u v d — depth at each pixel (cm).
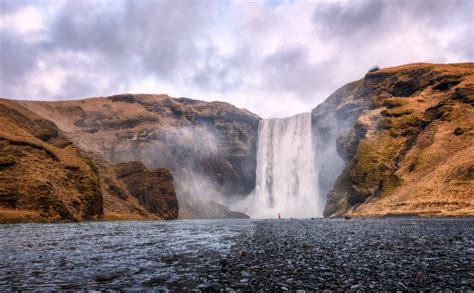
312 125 18825
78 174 11338
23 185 9000
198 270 1894
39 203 8969
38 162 10381
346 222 6862
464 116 10781
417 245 2711
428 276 1622
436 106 11956
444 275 1641
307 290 1423
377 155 11612
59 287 1539
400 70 15675
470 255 2202
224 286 1506
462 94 11600
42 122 13500
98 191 11688
